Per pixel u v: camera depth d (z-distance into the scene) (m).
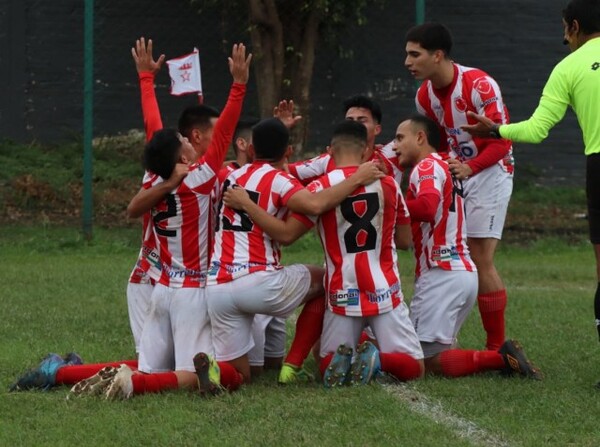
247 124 12.87
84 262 22.66
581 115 12.16
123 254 23.95
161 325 12.12
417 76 13.77
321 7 26.69
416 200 12.29
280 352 13.30
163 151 11.76
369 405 10.91
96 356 13.69
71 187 28.81
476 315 17.23
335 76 30.80
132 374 11.28
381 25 30.72
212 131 12.77
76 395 11.23
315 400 11.16
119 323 15.95
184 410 10.70
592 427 10.25
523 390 11.70
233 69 11.87
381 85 30.95
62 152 30.42
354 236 11.89
